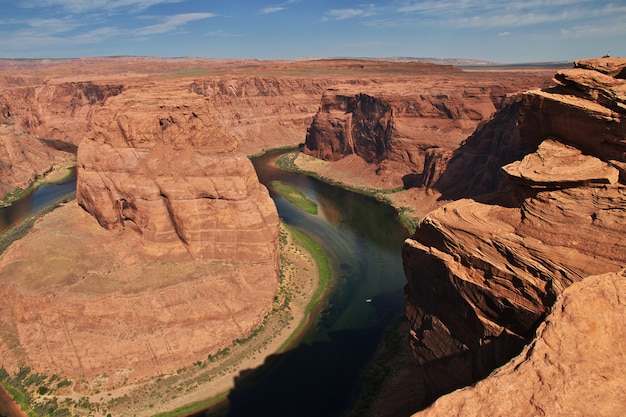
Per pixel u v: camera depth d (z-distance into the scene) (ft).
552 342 52.34
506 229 80.48
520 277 72.59
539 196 80.07
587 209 73.77
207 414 116.06
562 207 76.28
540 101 87.30
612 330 52.80
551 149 85.25
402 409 104.17
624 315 54.08
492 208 88.22
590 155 80.43
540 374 48.88
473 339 82.02
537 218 77.97
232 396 121.70
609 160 77.00
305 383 126.52
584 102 80.28
